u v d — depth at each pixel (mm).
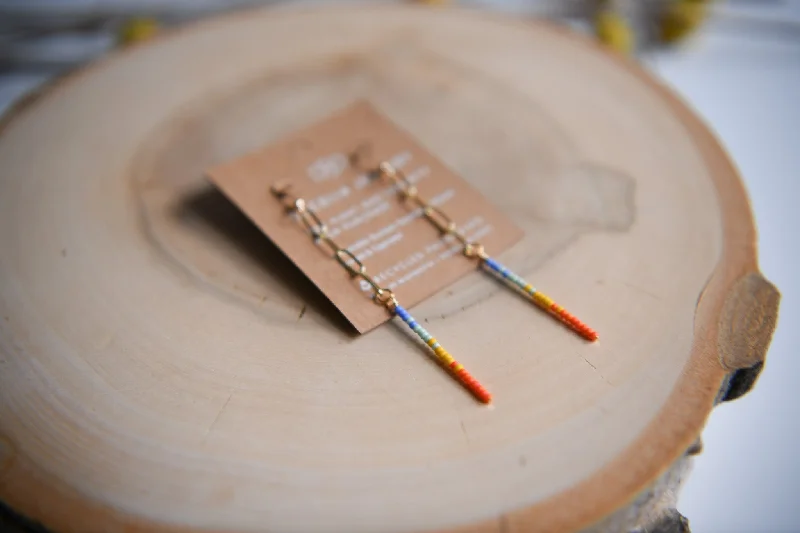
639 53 447
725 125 420
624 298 299
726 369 285
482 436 272
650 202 324
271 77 366
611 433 273
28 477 268
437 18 388
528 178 332
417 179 322
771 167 405
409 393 280
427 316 295
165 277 306
